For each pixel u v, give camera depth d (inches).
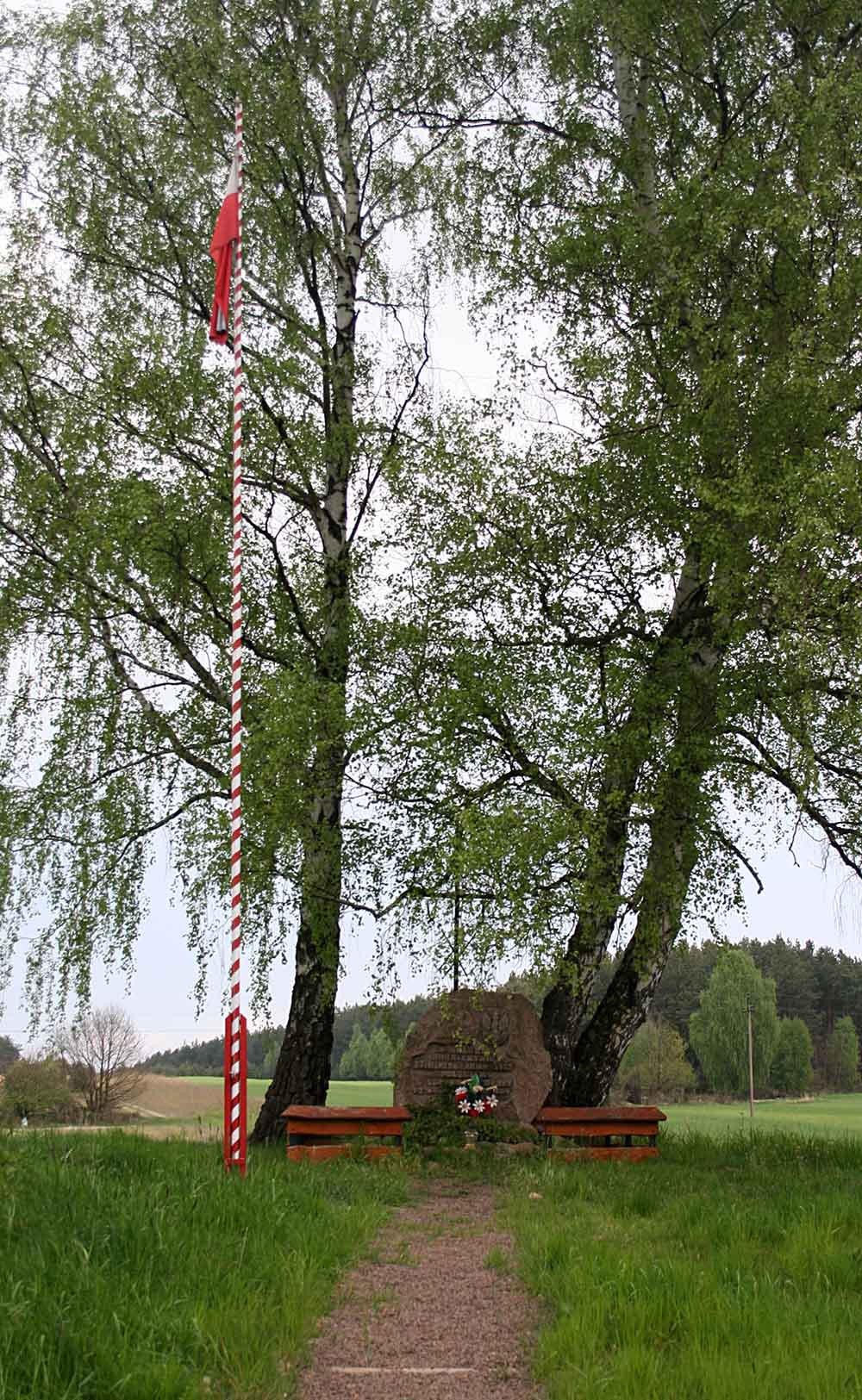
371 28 622.5
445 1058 565.0
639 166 601.9
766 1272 253.3
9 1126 426.3
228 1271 242.7
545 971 485.4
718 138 550.0
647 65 597.0
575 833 474.3
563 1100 579.8
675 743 506.9
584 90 620.4
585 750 494.0
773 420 477.1
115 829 563.2
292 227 619.5
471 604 551.5
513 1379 209.5
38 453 577.9
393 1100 566.9
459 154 648.4
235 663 431.2
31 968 568.7
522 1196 410.6
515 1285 280.7
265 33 621.6
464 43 650.8
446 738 516.7
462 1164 503.8
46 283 603.2
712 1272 254.2
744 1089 2755.9
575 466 552.7
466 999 570.6
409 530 558.9
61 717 557.9
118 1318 201.6
